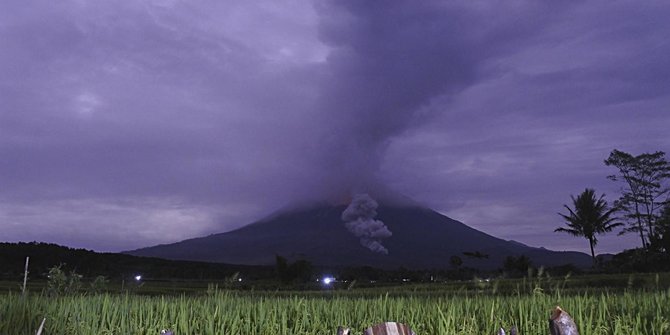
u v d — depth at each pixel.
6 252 88.19
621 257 67.62
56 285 12.95
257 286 58.25
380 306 9.88
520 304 8.81
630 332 7.86
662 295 10.95
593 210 82.31
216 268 112.81
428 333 8.63
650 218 93.75
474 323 8.81
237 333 8.50
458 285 43.69
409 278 77.88
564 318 2.85
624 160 95.00
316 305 10.20
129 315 8.80
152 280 79.50
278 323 9.19
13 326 7.87
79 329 8.34
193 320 8.91
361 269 87.94
